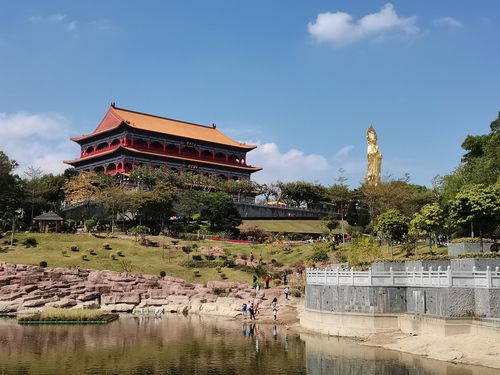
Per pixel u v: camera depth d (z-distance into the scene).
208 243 125.44
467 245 68.25
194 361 47.31
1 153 131.25
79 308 83.75
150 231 134.75
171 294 90.81
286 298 86.25
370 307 56.94
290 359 47.38
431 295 52.00
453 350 45.34
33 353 50.84
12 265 90.56
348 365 44.09
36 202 138.88
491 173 88.88
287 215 178.62
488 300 47.50
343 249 110.69
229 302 87.50
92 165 191.25
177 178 160.38
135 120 196.38
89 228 130.50
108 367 45.00
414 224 88.06
